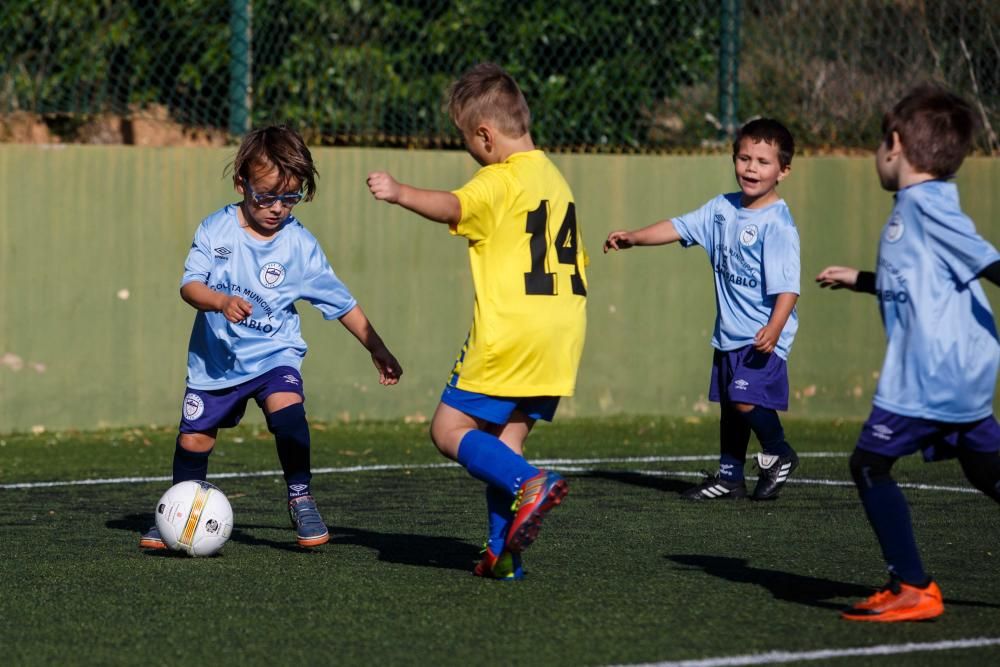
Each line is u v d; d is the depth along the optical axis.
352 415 33.03
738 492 22.36
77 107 32.81
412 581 15.48
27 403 30.81
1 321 30.55
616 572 16.03
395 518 20.41
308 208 32.38
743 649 12.32
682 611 13.91
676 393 34.56
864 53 35.28
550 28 34.44
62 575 15.79
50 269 30.84
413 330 33.28
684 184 34.19
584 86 34.81
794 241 21.98
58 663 11.94
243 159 17.33
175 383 31.88
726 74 34.56
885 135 13.81
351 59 33.69
